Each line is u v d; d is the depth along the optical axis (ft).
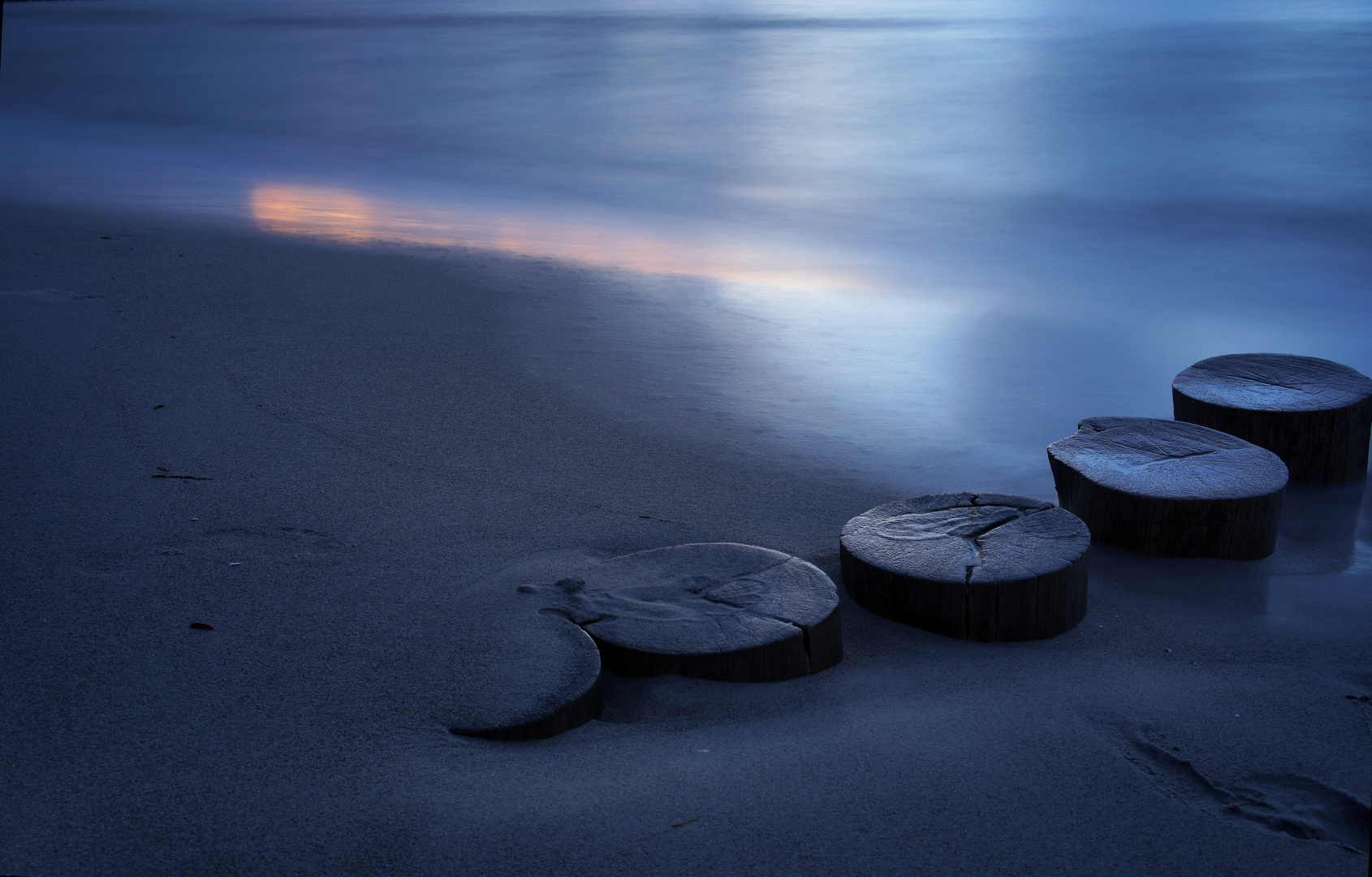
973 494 12.99
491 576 11.65
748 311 28.14
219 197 46.70
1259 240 43.34
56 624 10.43
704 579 11.06
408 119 78.38
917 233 46.09
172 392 17.87
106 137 70.44
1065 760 8.75
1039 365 25.53
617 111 79.82
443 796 7.91
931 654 10.75
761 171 60.54
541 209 50.42
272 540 12.62
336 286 26.32
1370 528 14.90
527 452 16.40
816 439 18.45
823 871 7.32
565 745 8.70
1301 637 11.49
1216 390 16.85
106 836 7.46
